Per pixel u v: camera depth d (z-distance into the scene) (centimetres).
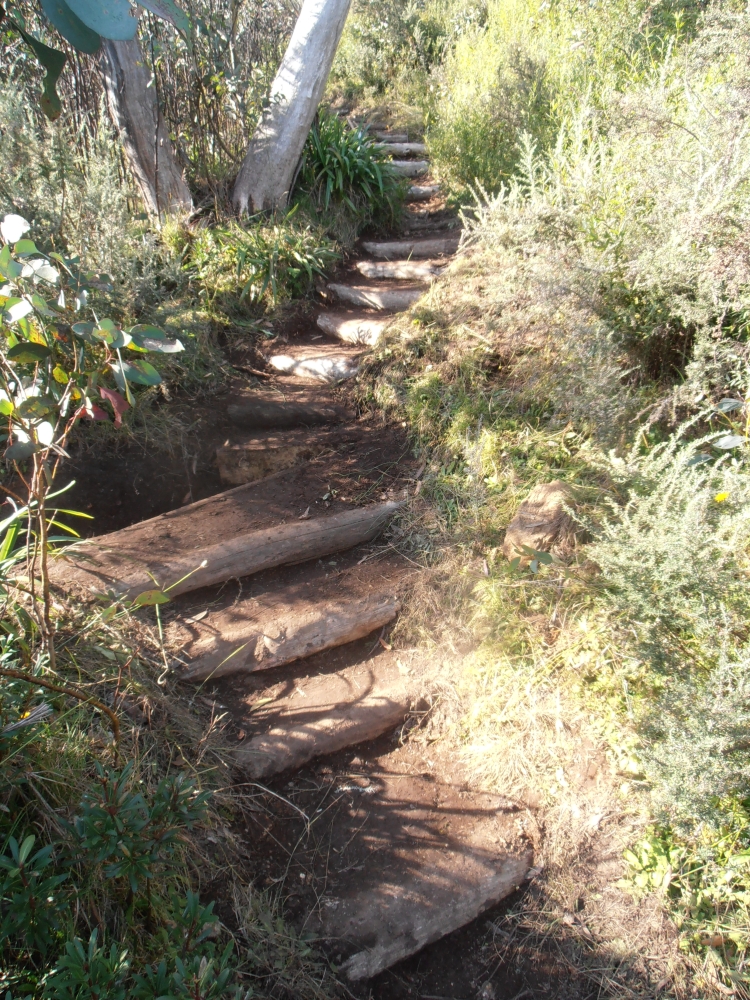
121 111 525
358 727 269
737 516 242
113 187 430
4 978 164
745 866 217
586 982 214
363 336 487
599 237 360
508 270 369
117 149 513
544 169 407
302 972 210
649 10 571
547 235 358
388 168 666
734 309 312
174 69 544
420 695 280
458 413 372
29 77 494
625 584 250
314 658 296
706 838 224
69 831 186
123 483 364
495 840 240
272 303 516
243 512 346
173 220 543
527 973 219
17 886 172
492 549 313
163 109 550
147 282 425
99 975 160
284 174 579
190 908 185
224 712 268
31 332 198
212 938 207
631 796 237
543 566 285
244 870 228
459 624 295
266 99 561
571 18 666
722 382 322
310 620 295
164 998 161
